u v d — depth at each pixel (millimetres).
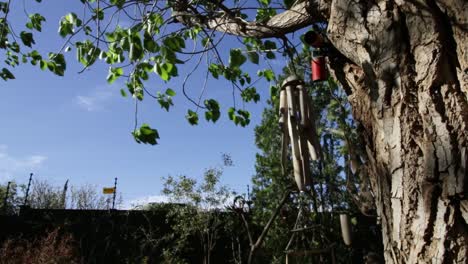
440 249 1837
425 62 2043
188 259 11148
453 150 1880
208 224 10711
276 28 3051
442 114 1954
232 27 3361
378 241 8531
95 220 11195
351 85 2492
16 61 5172
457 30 2010
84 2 3480
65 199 16750
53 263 9070
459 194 1831
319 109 7434
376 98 2236
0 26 4426
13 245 10203
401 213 2018
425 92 2016
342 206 8719
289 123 2449
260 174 9547
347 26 2355
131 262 10797
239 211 8922
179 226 10852
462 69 1979
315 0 2676
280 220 8953
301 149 2404
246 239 10547
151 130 3348
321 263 7230
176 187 10883
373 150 2326
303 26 2943
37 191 17250
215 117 3896
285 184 7797
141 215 11578
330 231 8219
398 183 2053
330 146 8141
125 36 3189
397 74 2129
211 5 3506
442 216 1859
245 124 4426
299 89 2490
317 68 2699
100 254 10961
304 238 7152
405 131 2047
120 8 3266
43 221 11055
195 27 3768
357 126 2496
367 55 2264
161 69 3355
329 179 8445
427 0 2098
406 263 1981
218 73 4250
